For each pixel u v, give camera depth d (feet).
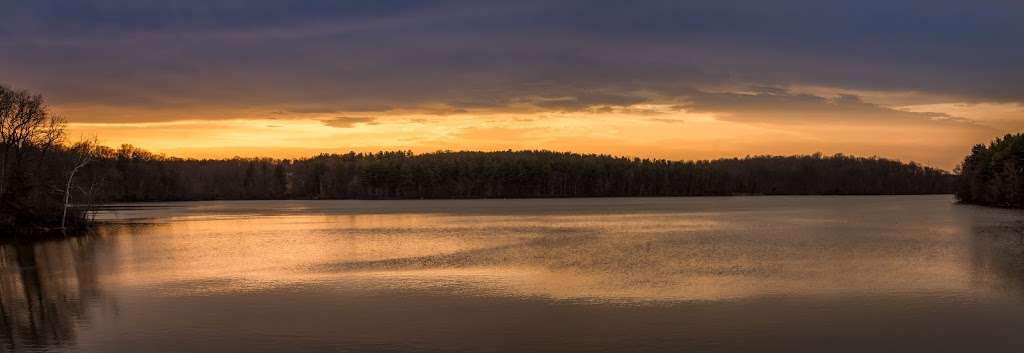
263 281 120.06
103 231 240.73
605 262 142.00
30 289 116.98
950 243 177.37
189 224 279.49
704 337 80.48
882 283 112.78
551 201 606.96
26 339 83.87
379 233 226.99
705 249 167.43
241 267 138.72
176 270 135.64
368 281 118.83
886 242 182.19
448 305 98.07
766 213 355.15
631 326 85.56
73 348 79.71
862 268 130.41
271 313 94.27
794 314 90.84
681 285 112.68
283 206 510.99
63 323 91.20
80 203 270.05
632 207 453.17
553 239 198.59
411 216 344.49
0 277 131.34
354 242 192.85
